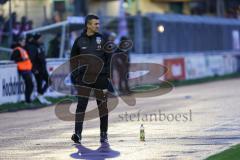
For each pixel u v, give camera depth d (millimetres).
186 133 29766
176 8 98125
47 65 50500
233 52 88250
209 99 48031
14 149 26344
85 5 85000
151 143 26984
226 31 87438
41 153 25172
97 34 26719
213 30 83938
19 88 47031
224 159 22312
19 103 46000
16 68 46250
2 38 60250
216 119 34969
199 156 23609
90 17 26516
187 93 55156
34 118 38000
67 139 28844
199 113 38156
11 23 56344
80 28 59062
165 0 94125
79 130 27047
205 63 78750
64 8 69562
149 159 23281
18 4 65188
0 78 44750
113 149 25672
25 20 60594
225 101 45875
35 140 28844
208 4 101625
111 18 71750
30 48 46000
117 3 86125
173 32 74688
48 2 68250
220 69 83188
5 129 33125
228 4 105312
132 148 25844
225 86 63844
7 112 42000
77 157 24047
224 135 28922
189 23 78000
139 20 71250
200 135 29047
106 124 27312
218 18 86688
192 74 74938
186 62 73625
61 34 57750
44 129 32688
